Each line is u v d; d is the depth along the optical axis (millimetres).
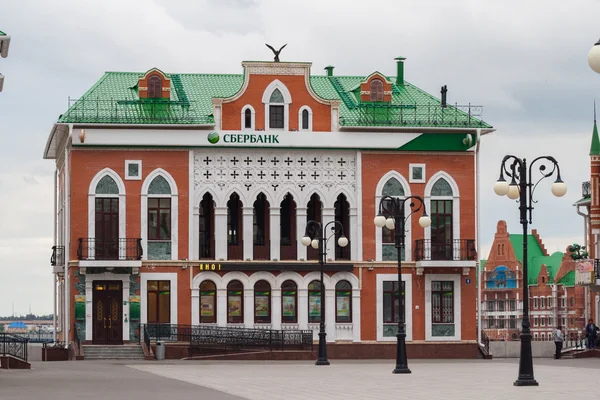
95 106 58719
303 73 59812
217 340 57781
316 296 59500
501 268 158625
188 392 30812
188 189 58688
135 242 57938
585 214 77312
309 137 59625
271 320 58969
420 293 60000
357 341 59438
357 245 59812
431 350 59844
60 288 63969
